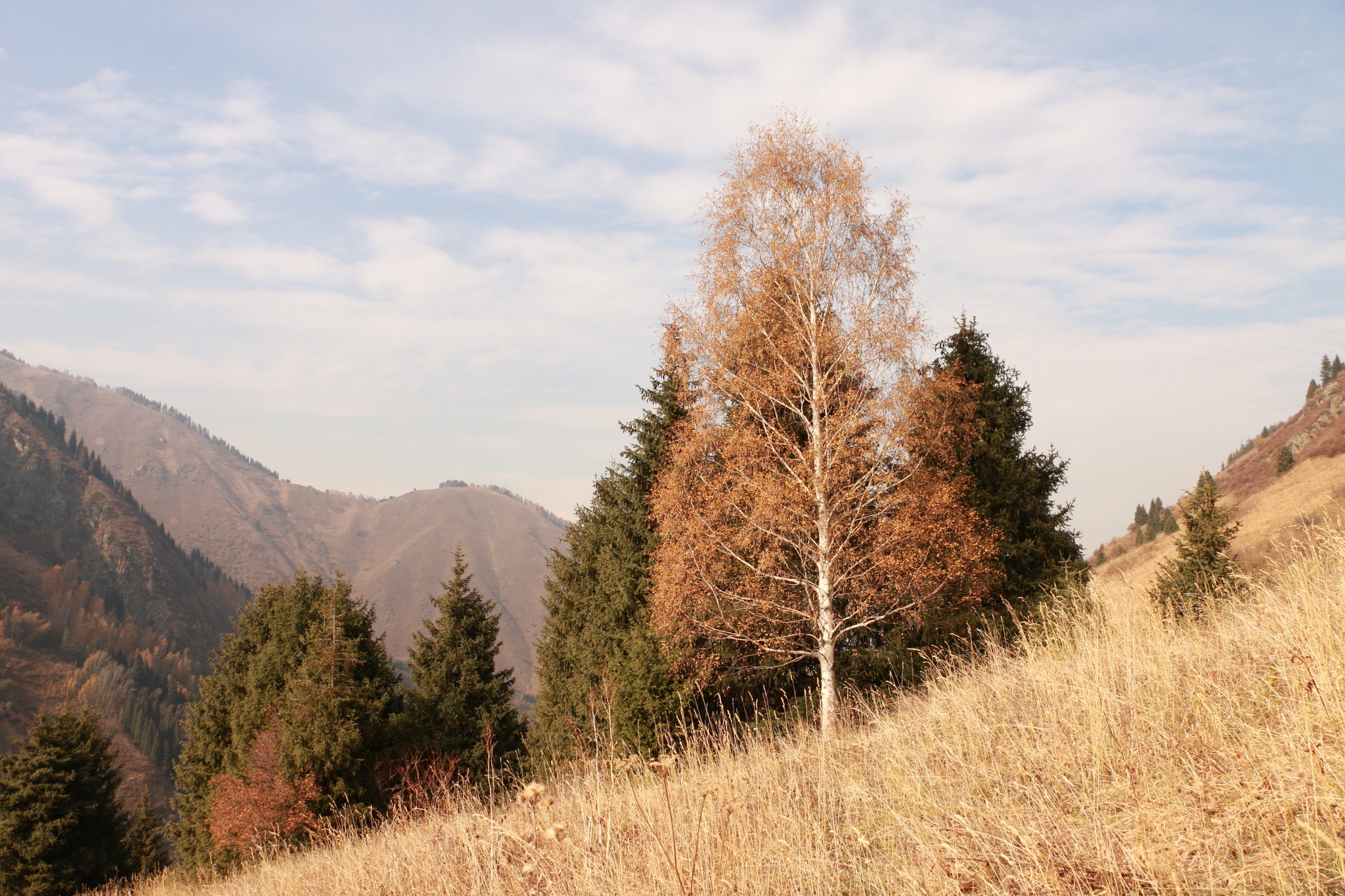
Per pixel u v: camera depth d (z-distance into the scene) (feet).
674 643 54.54
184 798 107.96
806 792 18.40
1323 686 13.20
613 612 74.84
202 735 107.45
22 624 586.86
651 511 72.49
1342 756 11.53
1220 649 18.19
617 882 15.05
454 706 91.50
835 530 49.83
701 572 51.65
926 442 52.21
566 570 92.99
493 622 100.48
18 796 93.25
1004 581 57.11
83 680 516.32
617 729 48.14
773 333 55.62
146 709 454.40
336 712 70.03
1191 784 13.03
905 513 49.83
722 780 19.69
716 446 54.03
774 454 51.90
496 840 20.15
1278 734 13.17
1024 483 63.72
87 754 98.73
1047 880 10.87
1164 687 16.89
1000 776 16.34
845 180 53.93
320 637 82.12
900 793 17.11
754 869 14.39
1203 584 23.20
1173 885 10.41
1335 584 16.89
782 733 26.73
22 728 446.19
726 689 59.57
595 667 72.18
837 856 14.48
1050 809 13.35
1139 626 21.63
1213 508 49.57
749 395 54.19
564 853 17.84
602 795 20.63
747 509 53.26
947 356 70.49
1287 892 9.55
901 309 53.01
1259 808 10.99
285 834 59.26
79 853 93.09
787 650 53.31
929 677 30.27
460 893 18.57
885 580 50.06
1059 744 16.10
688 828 16.67
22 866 89.76
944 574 50.03
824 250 54.29
